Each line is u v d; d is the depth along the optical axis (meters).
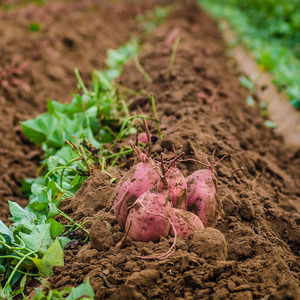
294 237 1.40
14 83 2.67
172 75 2.44
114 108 1.91
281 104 2.75
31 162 2.07
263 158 1.94
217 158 1.63
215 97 2.37
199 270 1.12
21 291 1.19
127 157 1.64
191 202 1.24
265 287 1.11
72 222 1.33
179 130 1.72
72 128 1.74
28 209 1.39
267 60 3.31
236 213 1.38
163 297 1.09
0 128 2.23
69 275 1.17
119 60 3.22
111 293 1.08
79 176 1.49
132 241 1.18
